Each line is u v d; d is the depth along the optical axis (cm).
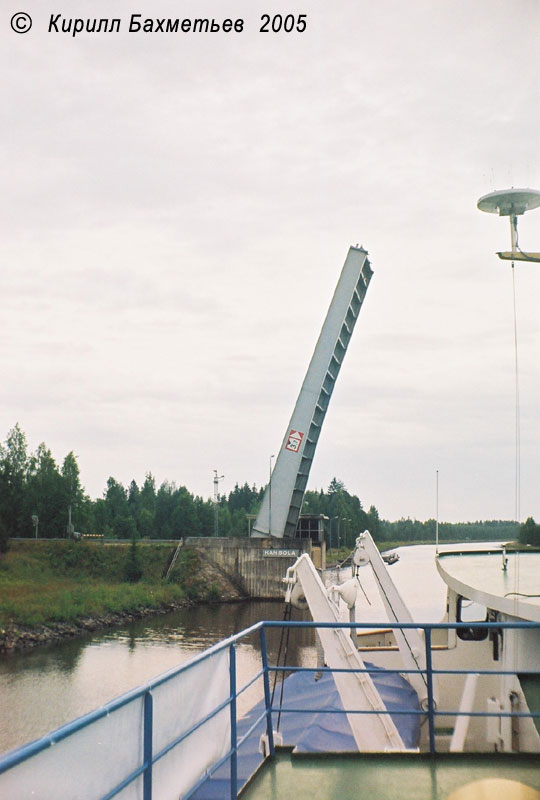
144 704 519
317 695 1600
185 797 579
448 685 1634
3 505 13325
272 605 9794
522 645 1009
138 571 10738
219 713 662
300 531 10888
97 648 6662
